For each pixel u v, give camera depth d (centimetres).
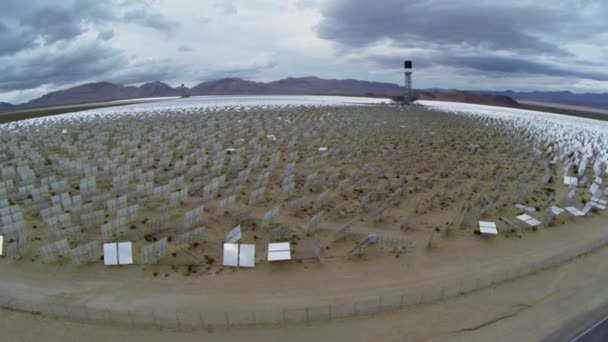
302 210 3025
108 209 2845
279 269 2164
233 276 2092
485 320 1819
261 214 2934
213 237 2534
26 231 2522
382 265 2234
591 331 1770
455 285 2061
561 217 2992
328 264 2228
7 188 3234
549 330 1773
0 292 1955
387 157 4728
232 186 3491
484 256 2377
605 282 2166
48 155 4522
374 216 2869
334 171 3894
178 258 2258
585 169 4478
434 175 4041
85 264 2183
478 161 4700
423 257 2336
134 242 2458
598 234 2741
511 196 3431
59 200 2853
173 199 2945
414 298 1936
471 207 3134
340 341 1661
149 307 1844
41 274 2102
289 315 1800
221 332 1695
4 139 5781
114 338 1664
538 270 2250
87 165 3884
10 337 1675
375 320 1791
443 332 1734
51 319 1778
